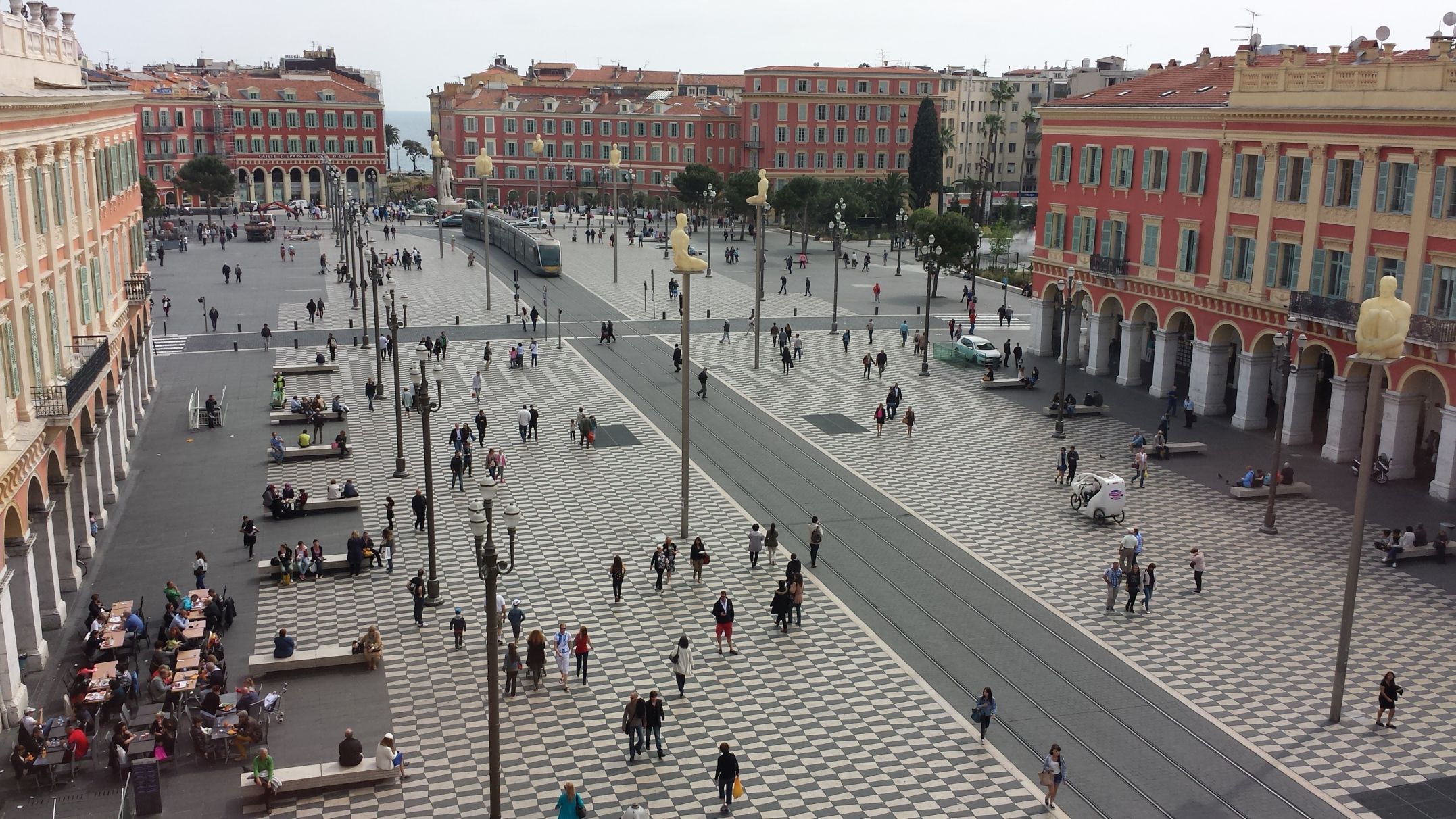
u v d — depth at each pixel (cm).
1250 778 2992
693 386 7125
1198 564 4162
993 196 18938
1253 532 4762
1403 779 2986
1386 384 5331
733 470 5522
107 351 4591
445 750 3112
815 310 9719
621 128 18662
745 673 3553
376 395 6619
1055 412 6512
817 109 16950
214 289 10375
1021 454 5828
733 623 3891
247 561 4372
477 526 2916
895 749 3122
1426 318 5009
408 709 3325
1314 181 5656
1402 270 5244
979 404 6794
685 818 2809
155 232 14225
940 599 4091
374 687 3447
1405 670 3588
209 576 4234
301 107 18362
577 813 2645
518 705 3350
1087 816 2820
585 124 18838
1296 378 5853
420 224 16288
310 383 7069
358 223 11000
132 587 4106
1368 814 2831
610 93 19275
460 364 7625
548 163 19112
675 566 4359
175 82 18538
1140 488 5319
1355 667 3609
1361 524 3167
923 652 3694
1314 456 5762
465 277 11300
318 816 2811
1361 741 3172
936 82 17100
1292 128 5759
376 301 6431
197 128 17888
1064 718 3294
